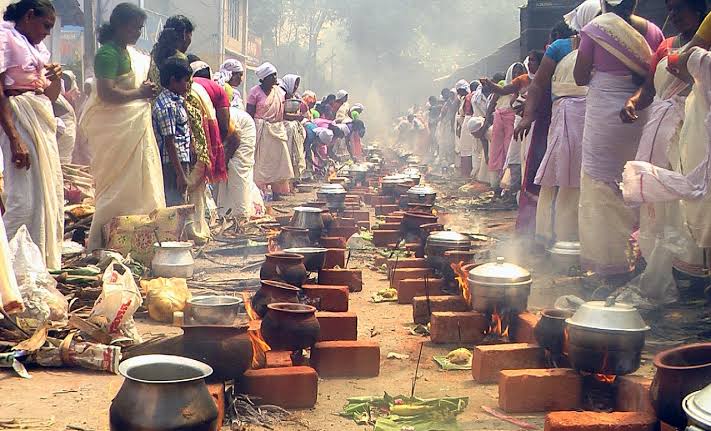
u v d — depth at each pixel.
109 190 7.55
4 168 6.01
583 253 6.45
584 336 3.94
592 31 6.34
